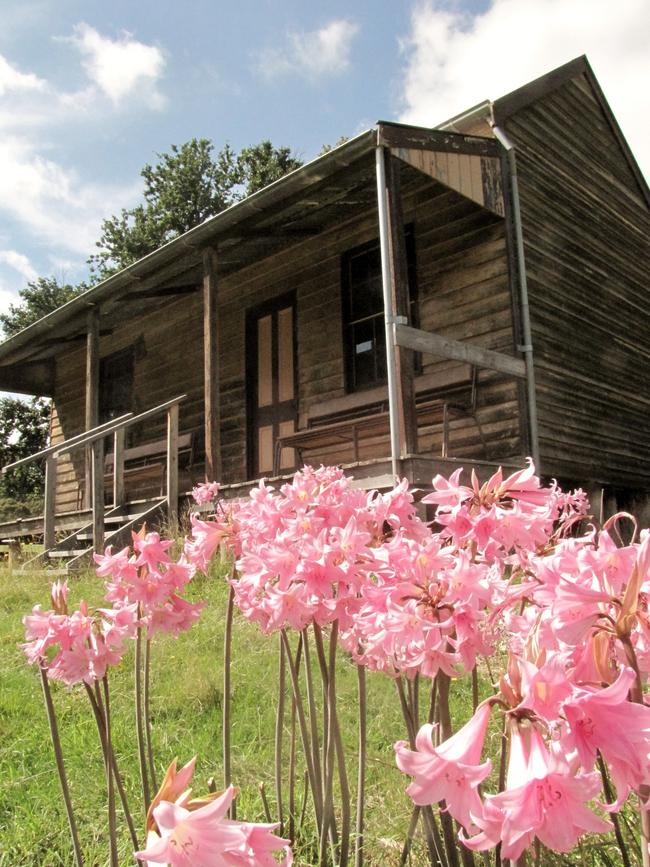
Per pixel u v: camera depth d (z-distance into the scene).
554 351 8.83
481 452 8.12
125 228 36.12
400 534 1.56
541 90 9.47
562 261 9.40
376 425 9.23
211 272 8.84
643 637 0.93
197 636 4.76
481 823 0.83
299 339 10.57
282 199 7.83
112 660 1.53
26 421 32.91
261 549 1.44
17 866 2.37
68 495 15.26
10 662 4.80
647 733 0.77
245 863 0.89
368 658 1.54
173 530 7.65
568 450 8.73
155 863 0.83
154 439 12.94
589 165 10.57
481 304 8.42
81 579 7.14
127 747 3.22
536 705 0.82
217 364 8.66
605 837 1.89
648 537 0.89
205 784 2.72
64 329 12.54
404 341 6.37
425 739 0.89
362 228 9.95
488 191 8.10
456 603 1.17
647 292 11.55
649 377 11.09
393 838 2.17
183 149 35.91
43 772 3.01
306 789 2.16
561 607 0.89
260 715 3.49
